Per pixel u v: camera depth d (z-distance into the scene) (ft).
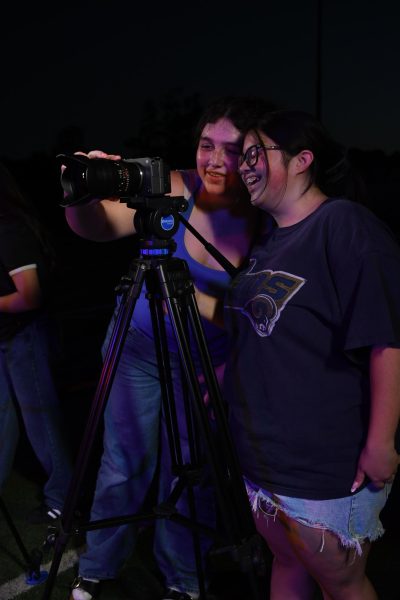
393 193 104.47
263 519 6.52
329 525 5.90
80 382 17.85
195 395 6.26
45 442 10.43
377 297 5.37
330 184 6.35
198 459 7.57
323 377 5.80
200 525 6.81
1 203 9.30
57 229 66.28
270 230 7.68
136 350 8.18
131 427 8.44
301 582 6.80
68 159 5.91
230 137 7.18
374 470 5.64
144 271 6.25
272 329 5.87
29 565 8.84
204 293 7.88
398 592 8.55
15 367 10.02
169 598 8.57
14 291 9.53
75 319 26.18
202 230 7.76
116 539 8.61
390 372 5.42
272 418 6.01
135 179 5.97
